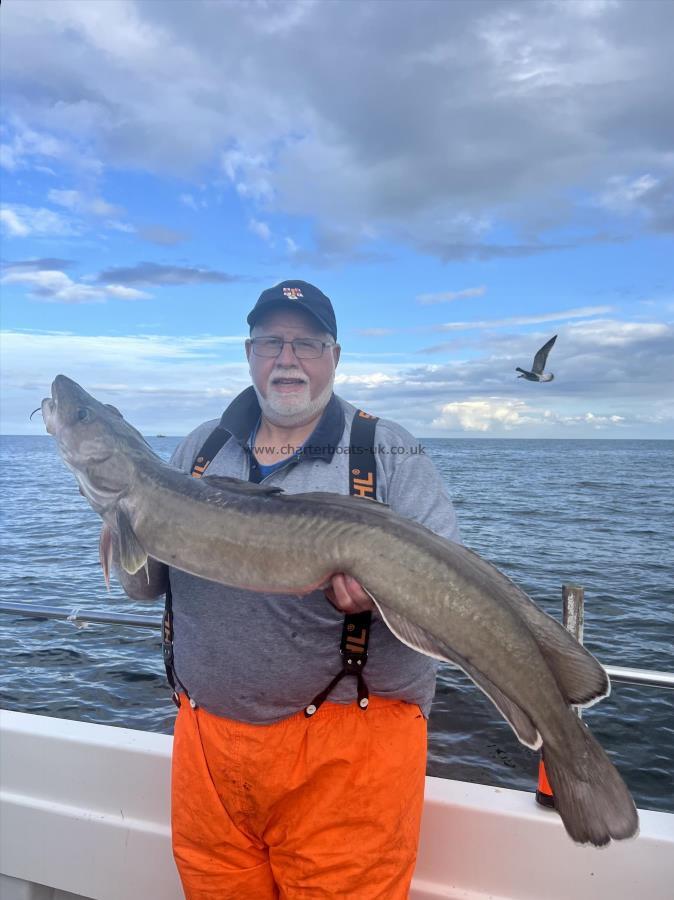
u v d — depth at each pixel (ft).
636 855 7.91
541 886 8.13
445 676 21.76
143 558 7.39
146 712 19.92
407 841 6.87
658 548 51.72
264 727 6.82
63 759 9.56
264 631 6.84
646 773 16.88
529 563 45.19
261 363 7.69
